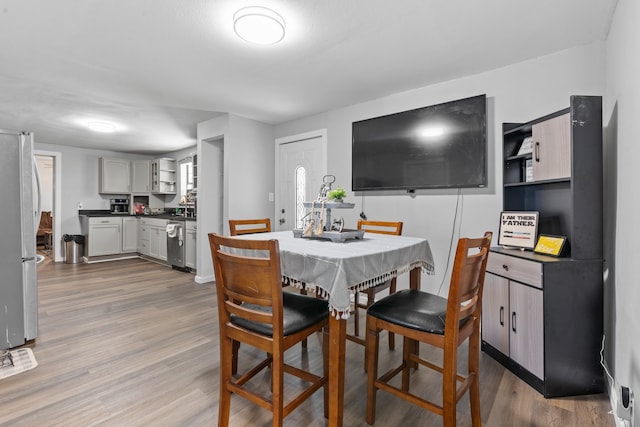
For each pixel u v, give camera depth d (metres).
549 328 1.72
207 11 1.79
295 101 3.37
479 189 2.67
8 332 2.26
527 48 2.24
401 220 3.13
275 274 1.20
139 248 6.15
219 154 4.39
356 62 2.46
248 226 4.01
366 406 1.60
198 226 4.24
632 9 1.43
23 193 2.36
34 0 1.68
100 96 3.20
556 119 1.90
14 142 2.33
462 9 1.79
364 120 3.29
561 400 1.69
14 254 2.30
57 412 1.57
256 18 1.77
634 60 1.40
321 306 1.53
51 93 3.10
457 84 2.77
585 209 1.77
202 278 4.18
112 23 1.91
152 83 2.86
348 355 2.20
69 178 5.80
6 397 1.69
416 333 1.37
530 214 2.12
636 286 1.32
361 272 1.39
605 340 1.76
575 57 2.21
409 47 2.22
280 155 4.27
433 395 1.74
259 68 2.56
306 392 1.37
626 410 1.34
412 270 2.03
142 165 6.43
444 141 2.76
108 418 1.53
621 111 1.61
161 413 1.57
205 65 2.50
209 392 1.75
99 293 3.69
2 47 2.20
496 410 1.61
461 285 1.25
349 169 3.53
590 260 1.76
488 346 2.17
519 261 1.89
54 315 2.95
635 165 1.37
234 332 1.37
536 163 2.06
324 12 1.81
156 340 2.42
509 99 2.51
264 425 1.50
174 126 4.40
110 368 2.00
